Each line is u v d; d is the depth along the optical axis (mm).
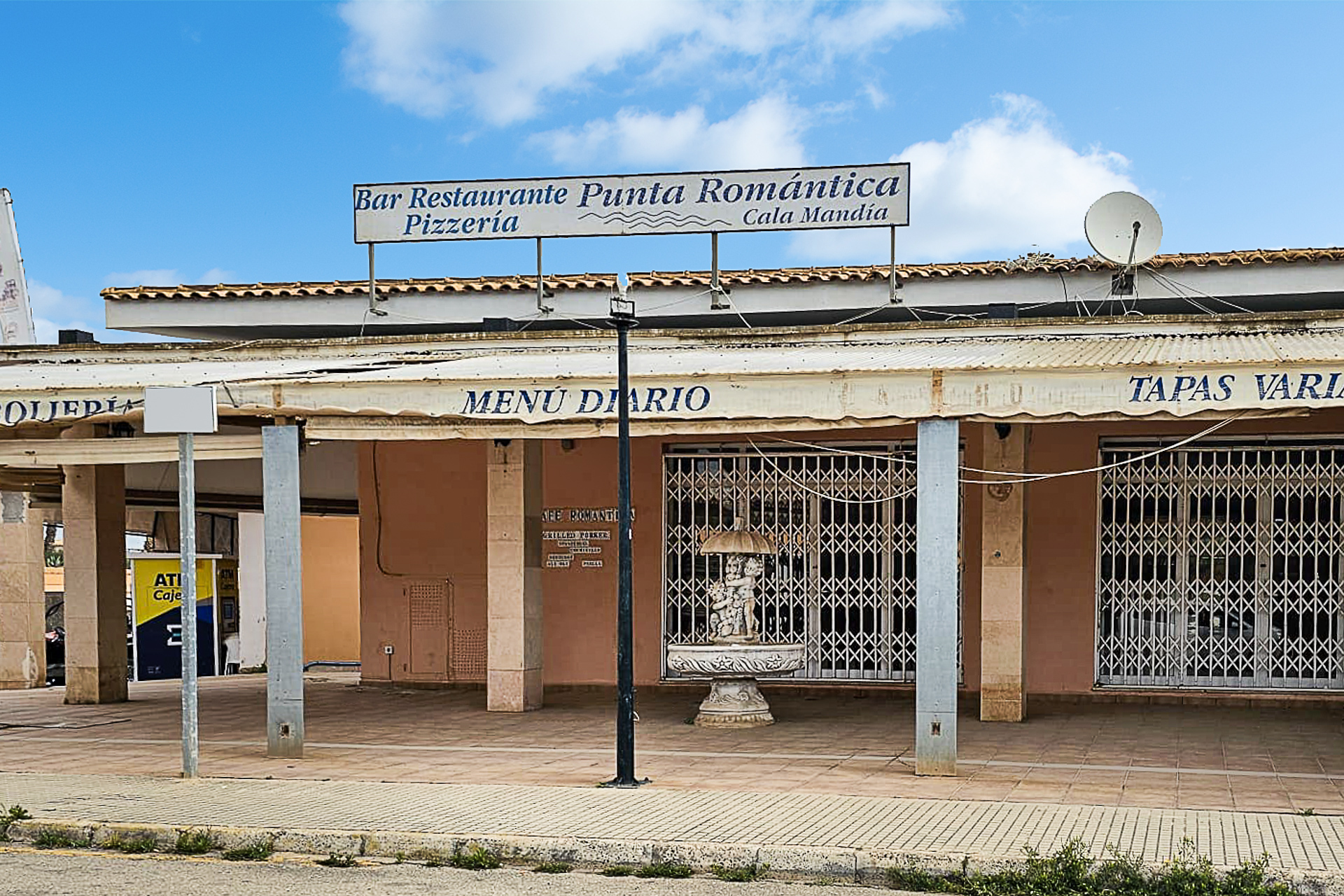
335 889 7926
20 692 20750
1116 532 16516
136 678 22828
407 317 18781
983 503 14922
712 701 14867
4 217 21250
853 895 7875
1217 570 16250
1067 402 11031
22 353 17016
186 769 11445
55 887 7934
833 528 17328
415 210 17438
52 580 38500
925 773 11383
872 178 16719
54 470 18578
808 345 14969
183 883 8070
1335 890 7574
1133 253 16344
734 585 14867
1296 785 10844
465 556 18906
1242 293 16750
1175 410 10836
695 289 18094
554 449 18297
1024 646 15023
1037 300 17281
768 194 16812
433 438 12547
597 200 17078
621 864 8578
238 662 24531
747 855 8422
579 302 18359
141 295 19266
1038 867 7918
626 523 11047
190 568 11562
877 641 17156
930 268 17531
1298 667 16000
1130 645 16438
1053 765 11859
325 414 12523
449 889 7941
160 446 13172
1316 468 15992
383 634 19125
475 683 18781
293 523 12656
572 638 18156
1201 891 7520
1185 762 12000
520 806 9891
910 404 11328
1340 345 12125
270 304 19156
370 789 10688
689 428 11992
